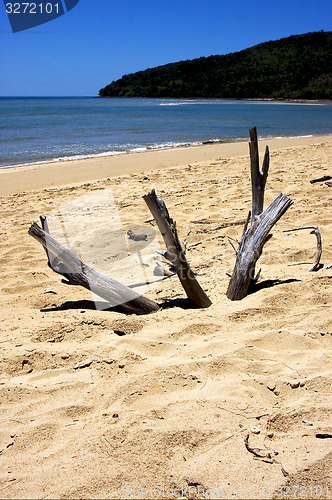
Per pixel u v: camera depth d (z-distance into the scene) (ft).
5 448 7.08
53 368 9.35
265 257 14.62
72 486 6.13
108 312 11.85
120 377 8.82
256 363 8.94
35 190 29.71
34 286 13.99
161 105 221.46
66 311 12.00
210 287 12.96
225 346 9.59
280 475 6.12
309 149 43.04
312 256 14.49
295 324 10.42
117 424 7.37
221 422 7.27
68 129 81.46
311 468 6.18
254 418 7.36
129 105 230.07
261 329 10.30
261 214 12.08
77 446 6.94
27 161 42.83
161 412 7.64
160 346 9.80
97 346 9.95
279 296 11.58
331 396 7.83
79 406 7.97
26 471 6.51
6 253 16.98
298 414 7.39
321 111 148.36
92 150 50.29
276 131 72.02
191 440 6.88
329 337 9.83
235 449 6.64
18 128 84.43
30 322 11.40
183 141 58.54
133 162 39.91
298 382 8.24
